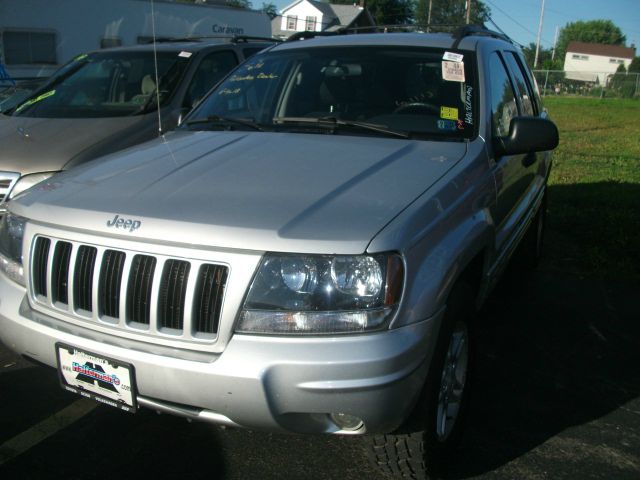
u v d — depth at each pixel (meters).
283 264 2.25
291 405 2.22
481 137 3.34
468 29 4.06
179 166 2.93
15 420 3.21
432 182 2.74
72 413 3.28
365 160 2.93
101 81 6.12
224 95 4.07
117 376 2.39
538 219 5.43
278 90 3.89
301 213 2.39
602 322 4.66
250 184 2.66
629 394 3.66
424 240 2.45
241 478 2.82
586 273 5.71
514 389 3.68
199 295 2.30
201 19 14.74
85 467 2.88
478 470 2.92
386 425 2.29
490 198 3.23
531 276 5.64
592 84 51.38
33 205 2.74
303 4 45.03
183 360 2.26
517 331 4.48
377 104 3.61
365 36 4.18
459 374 2.92
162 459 2.95
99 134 5.09
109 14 14.21
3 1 12.89
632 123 22.44
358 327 2.23
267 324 2.24
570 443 3.15
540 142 3.38
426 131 3.38
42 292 2.67
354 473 2.87
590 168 11.41
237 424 2.30
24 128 5.21
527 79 5.10
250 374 2.19
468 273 3.10
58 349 2.52
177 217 2.39
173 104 5.73
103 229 2.47
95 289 2.46
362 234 2.28
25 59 13.43
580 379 3.82
